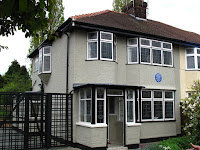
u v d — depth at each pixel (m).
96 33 12.82
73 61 12.59
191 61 16.44
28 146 11.32
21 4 3.43
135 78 13.86
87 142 11.14
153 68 14.51
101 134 11.07
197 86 13.49
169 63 15.45
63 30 13.09
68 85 12.99
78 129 12.11
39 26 5.56
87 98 11.76
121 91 12.08
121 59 13.97
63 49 13.96
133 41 14.20
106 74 12.54
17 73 33.56
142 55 14.21
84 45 12.88
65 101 13.17
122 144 12.17
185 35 18.58
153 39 14.74
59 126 13.36
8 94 11.42
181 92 15.89
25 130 11.23
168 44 15.48
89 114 11.48
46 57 15.84
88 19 12.95
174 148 10.08
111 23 13.61
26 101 11.41
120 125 13.05
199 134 10.83
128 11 18.89
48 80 15.98
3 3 4.02
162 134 14.38
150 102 14.21
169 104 15.12
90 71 12.55
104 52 12.73
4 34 5.99
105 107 11.41
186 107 13.52
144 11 18.73
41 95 11.78
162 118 14.60
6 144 12.59
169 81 15.21
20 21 5.30
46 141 11.75
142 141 13.52
